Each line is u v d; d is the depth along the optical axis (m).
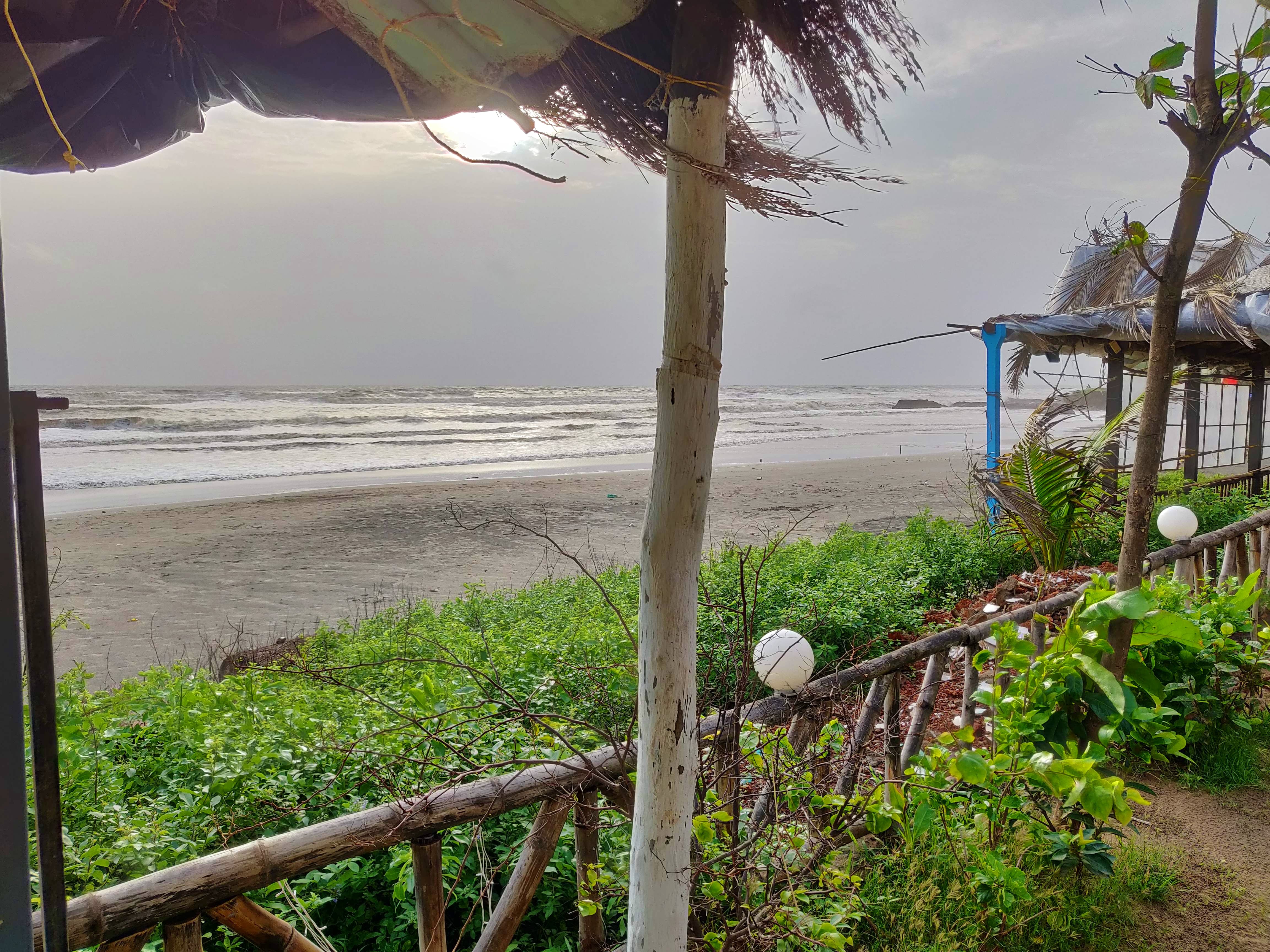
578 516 17.56
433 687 3.01
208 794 3.54
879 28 1.59
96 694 5.01
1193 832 3.44
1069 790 2.66
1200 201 2.83
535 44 1.55
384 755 3.15
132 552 13.84
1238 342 12.45
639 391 112.81
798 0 1.50
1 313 1.27
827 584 7.79
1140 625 3.47
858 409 84.88
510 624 7.86
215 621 9.82
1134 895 3.00
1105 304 11.77
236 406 57.56
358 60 1.84
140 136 2.18
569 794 2.23
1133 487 3.20
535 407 67.25
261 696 4.94
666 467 1.57
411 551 14.12
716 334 1.55
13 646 1.32
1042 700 3.26
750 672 2.78
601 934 2.49
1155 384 3.08
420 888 2.09
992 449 10.77
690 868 1.85
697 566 1.63
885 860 2.97
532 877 2.23
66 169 2.23
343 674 5.55
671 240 1.53
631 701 2.85
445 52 1.57
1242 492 12.33
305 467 28.12
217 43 1.84
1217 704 4.07
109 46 1.78
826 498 20.08
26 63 1.68
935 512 17.86
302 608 10.52
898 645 6.80
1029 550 9.36
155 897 1.64
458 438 40.62
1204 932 2.82
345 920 3.27
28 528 1.34
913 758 2.93
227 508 18.72
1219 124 2.73
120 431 39.31
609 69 1.69
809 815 2.62
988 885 2.75
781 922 2.30
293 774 3.63
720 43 1.49
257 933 1.81
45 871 1.41
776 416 66.94
